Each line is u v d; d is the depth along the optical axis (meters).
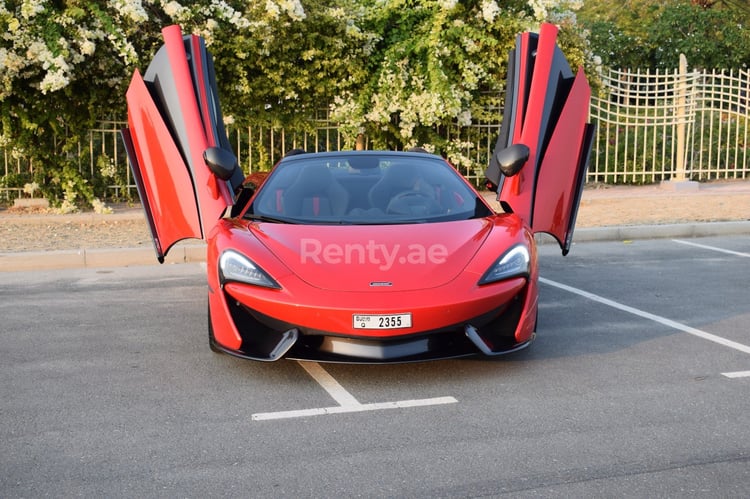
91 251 8.16
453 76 12.93
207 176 5.55
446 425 3.64
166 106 5.88
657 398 4.00
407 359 4.09
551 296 6.57
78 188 11.47
